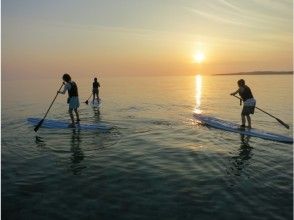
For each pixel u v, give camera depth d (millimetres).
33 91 44719
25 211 6203
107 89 47375
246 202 6500
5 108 21734
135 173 8156
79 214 6066
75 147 10570
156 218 5875
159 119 16031
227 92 39438
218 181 7621
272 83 67500
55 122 13867
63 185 7426
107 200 6629
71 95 13172
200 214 6016
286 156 9602
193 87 55188
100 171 8312
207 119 14711
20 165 8836
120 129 13391
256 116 17547
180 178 7812
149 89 47500
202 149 10359
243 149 10375
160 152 10000
